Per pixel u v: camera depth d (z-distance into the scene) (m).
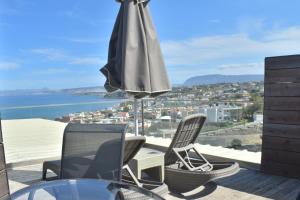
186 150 3.61
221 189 3.41
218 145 5.13
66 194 1.72
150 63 3.35
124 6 3.42
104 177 2.48
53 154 5.05
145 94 3.50
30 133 7.43
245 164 4.23
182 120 3.24
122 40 3.33
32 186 1.85
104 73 3.58
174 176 3.34
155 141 5.41
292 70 3.65
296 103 3.63
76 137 2.68
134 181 2.95
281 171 3.80
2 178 2.42
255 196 3.19
